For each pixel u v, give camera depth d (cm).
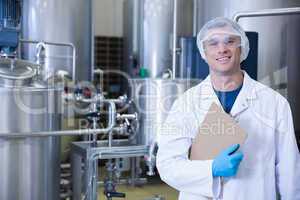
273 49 242
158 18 343
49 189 210
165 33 344
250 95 138
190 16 358
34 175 199
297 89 244
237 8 252
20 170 193
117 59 464
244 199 132
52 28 305
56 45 300
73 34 314
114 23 469
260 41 242
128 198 272
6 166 189
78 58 319
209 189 129
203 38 138
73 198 232
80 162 224
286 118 138
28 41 263
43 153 202
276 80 243
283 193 137
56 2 306
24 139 192
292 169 134
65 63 306
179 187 135
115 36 466
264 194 133
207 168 128
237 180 133
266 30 241
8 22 212
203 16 277
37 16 302
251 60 205
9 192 191
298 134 240
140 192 288
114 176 249
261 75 243
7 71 186
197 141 135
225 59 133
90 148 207
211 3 268
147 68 348
